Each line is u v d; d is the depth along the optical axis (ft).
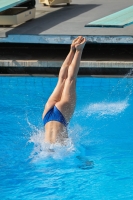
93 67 91.09
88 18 104.88
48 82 90.53
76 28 96.48
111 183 56.08
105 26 81.25
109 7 115.65
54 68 92.94
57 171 58.29
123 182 56.34
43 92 87.66
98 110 79.10
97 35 90.38
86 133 69.97
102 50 102.32
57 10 116.26
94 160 61.36
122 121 74.74
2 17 99.19
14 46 108.47
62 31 94.22
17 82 91.20
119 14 90.79
